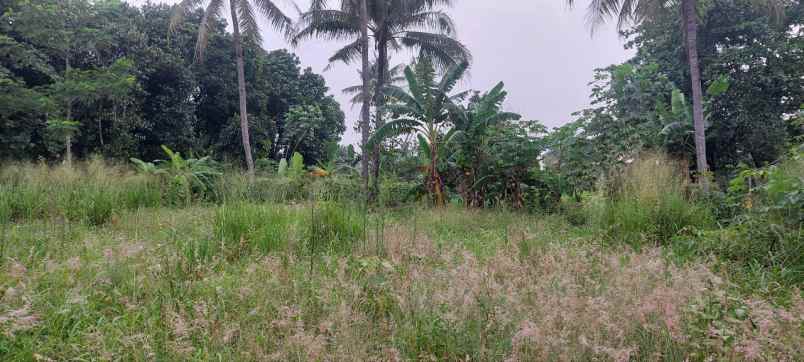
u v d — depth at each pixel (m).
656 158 6.34
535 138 10.07
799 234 3.35
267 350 1.96
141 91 17.39
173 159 12.31
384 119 15.22
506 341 1.84
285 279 2.72
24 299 2.13
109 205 5.79
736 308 2.05
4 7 13.68
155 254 3.27
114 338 1.98
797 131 13.59
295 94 26.66
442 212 7.62
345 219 4.56
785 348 1.61
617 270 2.60
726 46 14.48
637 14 10.96
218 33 21.48
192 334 2.10
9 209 5.23
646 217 4.64
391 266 2.80
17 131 13.73
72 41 14.80
